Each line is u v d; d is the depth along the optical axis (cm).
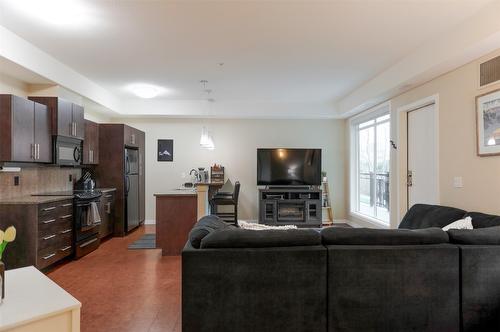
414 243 218
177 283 337
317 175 676
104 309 276
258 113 666
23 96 407
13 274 177
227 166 702
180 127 701
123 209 564
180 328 243
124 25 308
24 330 130
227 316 208
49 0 262
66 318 141
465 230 224
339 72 461
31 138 369
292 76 482
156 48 369
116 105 614
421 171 430
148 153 697
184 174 698
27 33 326
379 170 574
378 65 429
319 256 209
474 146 321
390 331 212
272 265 208
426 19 294
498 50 292
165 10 279
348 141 693
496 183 295
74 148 459
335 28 315
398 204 469
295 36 335
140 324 249
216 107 660
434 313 212
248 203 702
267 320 209
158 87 548
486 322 212
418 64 369
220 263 207
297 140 707
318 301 210
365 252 211
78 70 450
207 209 515
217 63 422
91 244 457
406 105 450
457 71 345
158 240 448
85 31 322
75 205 418
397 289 211
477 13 280
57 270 379
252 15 288
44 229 355
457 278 213
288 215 663
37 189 434
